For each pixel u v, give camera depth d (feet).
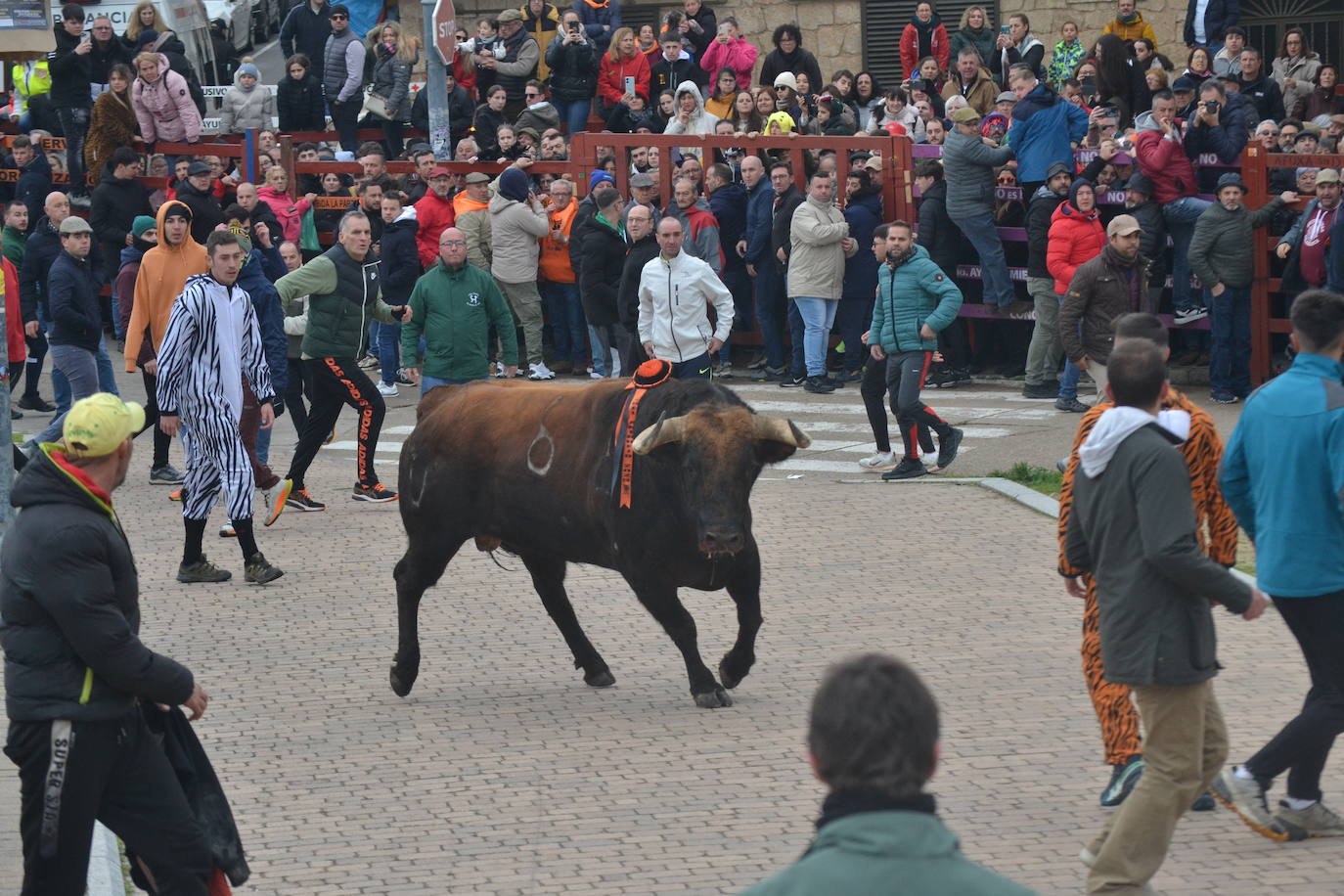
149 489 55.52
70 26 84.64
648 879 23.49
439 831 25.64
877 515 48.93
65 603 19.16
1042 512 48.19
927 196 67.72
